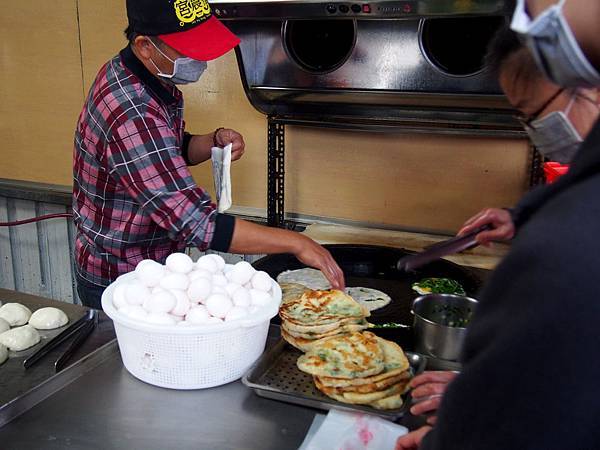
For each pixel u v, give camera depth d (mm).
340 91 2170
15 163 3219
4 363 1329
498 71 836
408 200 2535
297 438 1070
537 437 494
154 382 1227
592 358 469
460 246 979
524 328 494
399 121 2332
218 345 1185
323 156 2613
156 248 1872
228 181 1824
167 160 1522
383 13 1688
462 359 591
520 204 694
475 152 2373
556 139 922
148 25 1511
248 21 2166
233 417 1130
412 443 891
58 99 2998
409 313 1730
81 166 1728
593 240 480
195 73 1660
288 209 2754
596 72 576
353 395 1110
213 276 1304
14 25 2957
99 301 1883
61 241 3170
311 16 1785
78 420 1110
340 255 2211
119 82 1588
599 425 481
